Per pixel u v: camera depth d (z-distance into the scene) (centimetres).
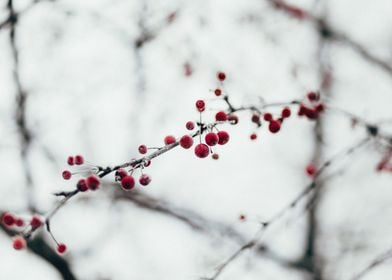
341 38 666
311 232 683
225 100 286
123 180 242
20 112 571
